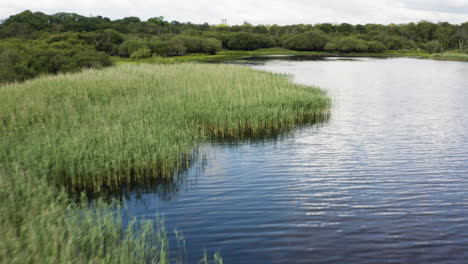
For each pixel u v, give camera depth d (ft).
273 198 35.50
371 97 102.27
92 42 305.73
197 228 29.53
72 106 60.85
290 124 67.26
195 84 85.20
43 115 53.78
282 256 25.48
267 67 228.63
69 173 37.17
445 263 24.63
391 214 31.94
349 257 25.39
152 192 37.35
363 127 65.92
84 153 38.47
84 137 41.96
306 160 47.44
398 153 50.34
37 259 19.31
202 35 516.32
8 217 24.26
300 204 34.14
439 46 508.53
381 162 46.52
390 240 27.55
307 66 243.81
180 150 45.88
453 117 74.49
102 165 37.76
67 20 543.39
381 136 59.57
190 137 49.39
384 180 40.22
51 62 131.54
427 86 129.39
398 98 100.42
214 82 88.48
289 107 69.72
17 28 402.52
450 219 30.89
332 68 226.17
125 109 59.31
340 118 73.67
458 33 529.45
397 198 35.37
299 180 40.37
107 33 348.38
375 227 29.58
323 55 467.11
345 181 39.96
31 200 27.53
